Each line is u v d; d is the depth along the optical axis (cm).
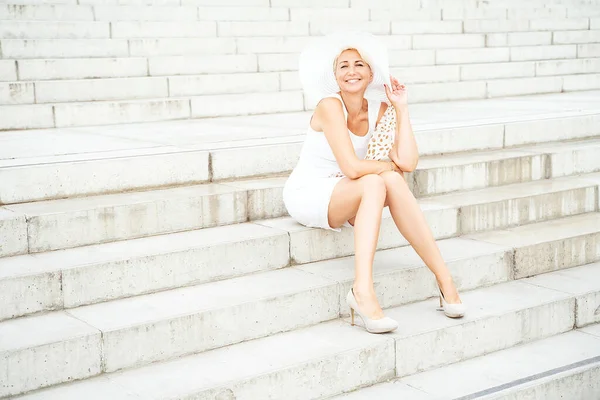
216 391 332
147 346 356
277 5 958
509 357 416
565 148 625
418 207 410
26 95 691
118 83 734
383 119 433
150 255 396
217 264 417
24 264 382
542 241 495
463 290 462
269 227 455
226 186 488
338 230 445
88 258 391
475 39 1005
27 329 348
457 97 885
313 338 388
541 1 1206
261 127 645
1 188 434
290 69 850
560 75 993
